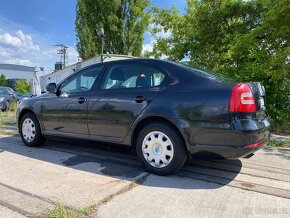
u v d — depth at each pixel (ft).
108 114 15.11
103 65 16.44
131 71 15.15
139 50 79.71
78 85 17.21
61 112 17.31
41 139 19.13
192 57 36.88
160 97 13.62
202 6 35.19
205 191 11.87
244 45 28.53
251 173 14.23
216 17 34.27
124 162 15.79
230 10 33.37
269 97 28.73
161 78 14.10
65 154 17.47
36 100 18.95
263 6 30.14
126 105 14.49
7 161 15.79
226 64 32.35
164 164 13.47
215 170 14.60
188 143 12.85
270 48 28.81
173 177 13.46
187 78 13.52
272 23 26.91
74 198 10.93
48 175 13.52
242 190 12.05
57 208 9.95
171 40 41.91
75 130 16.79
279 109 29.25
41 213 9.70
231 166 15.29
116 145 15.24
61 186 12.13
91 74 16.74
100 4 76.54
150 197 11.17
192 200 10.98
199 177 13.53
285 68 25.98
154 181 12.90
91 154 17.51
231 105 12.09
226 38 32.53
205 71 14.56
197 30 36.14
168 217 9.62
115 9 77.05
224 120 12.16
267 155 17.85
